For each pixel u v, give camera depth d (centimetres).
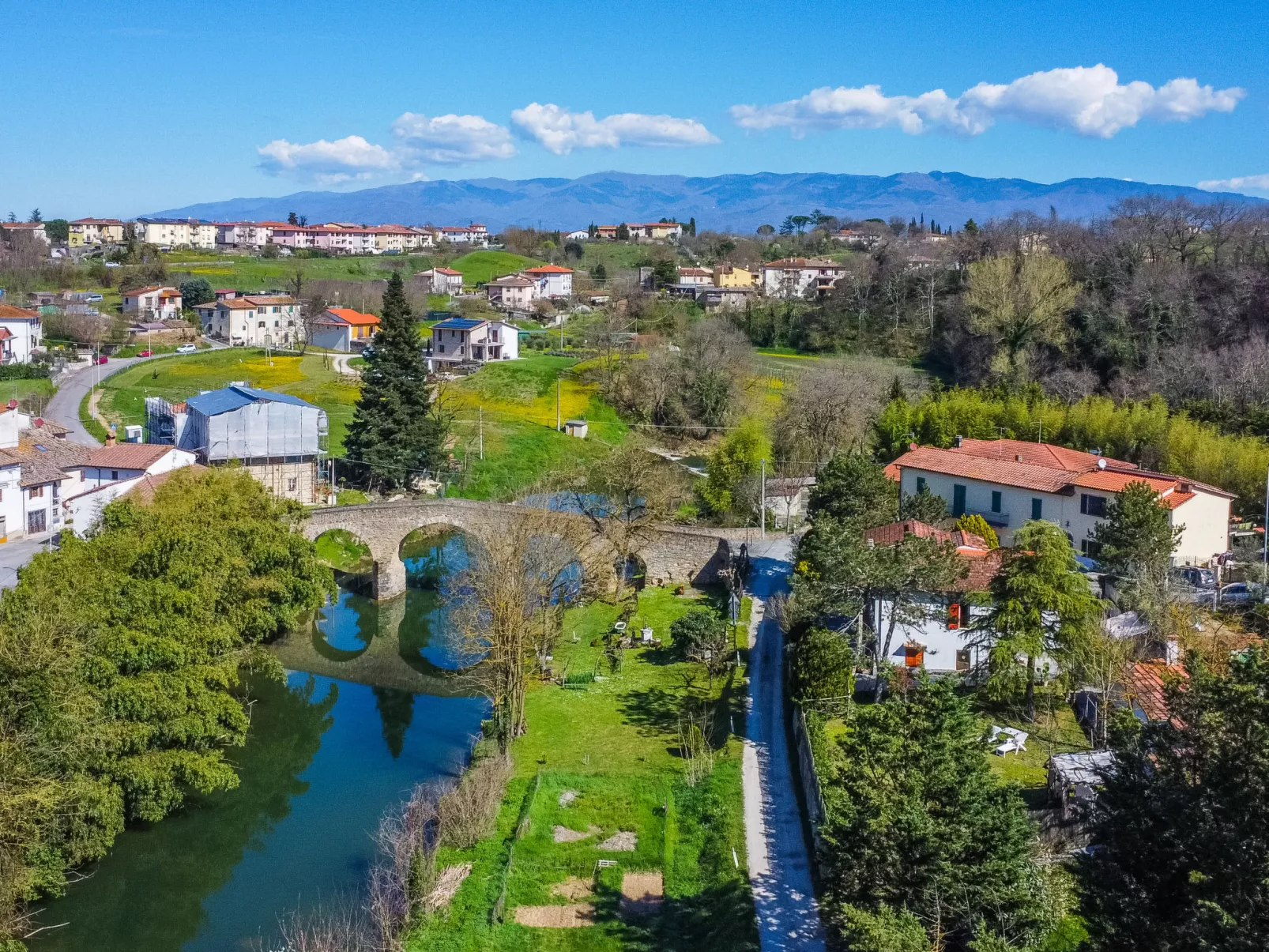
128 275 18425
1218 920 2206
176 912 3684
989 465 7088
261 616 5134
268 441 8350
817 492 6612
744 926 3167
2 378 11381
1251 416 8050
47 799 3359
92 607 4106
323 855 4066
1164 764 2691
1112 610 5253
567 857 3772
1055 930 2931
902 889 2867
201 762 4069
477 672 5859
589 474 8925
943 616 4741
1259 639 4772
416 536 8956
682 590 6956
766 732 4606
